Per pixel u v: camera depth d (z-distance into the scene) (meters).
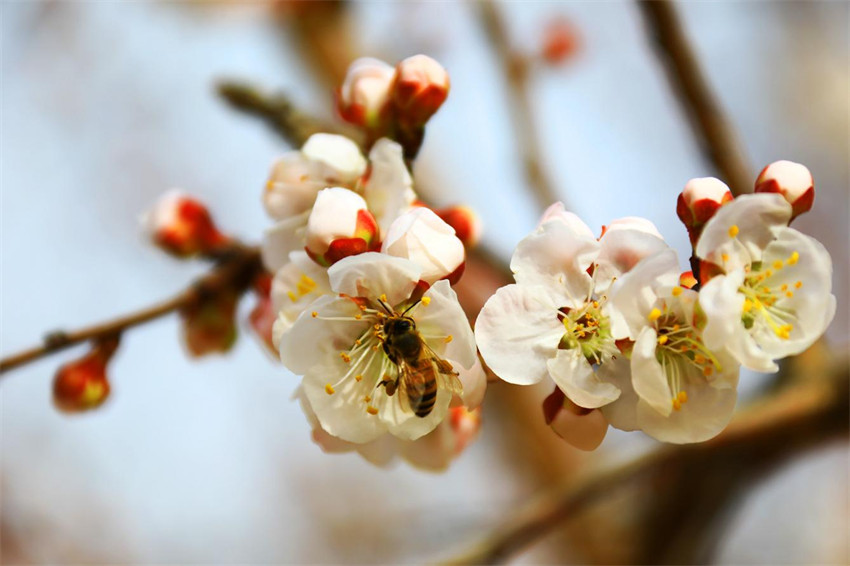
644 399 0.29
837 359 0.38
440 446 0.31
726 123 0.37
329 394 0.30
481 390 0.29
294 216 0.32
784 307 0.29
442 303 0.29
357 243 0.30
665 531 0.44
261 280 0.34
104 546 0.72
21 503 0.71
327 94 0.56
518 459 0.54
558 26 0.57
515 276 0.29
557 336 0.29
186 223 0.35
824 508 0.68
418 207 0.30
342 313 0.30
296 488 0.77
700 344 0.29
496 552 0.37
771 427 0.38
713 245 0.29
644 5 0.37
